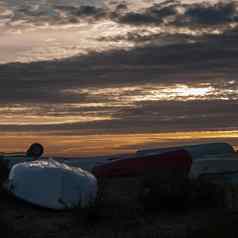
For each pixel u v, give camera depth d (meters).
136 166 15.08
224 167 13.43
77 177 12.45
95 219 11.02
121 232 10.45
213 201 11.91
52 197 12.09
